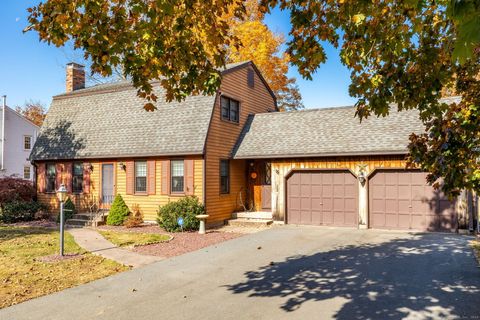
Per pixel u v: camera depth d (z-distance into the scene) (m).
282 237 13.52
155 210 17.42
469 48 1.98
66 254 10.72
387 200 15.34
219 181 17.34
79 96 21.59
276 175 17.44
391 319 5.76
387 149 14.73
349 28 5.32
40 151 20.52
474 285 7.38
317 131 17.42
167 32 5.78
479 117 5.28
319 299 6.70
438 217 14.49
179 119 17.53
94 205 19.02
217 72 6.22
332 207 16.36
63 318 6.00
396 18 5.00
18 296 7.07
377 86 5.42
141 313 6.18
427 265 9.03
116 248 11.65
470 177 5.34
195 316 6.01
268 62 27.62
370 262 9.42
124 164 18.23
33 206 19.70
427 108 5.71
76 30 5.10
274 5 5.62
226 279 8.09
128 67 5.58
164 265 9.40
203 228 14.78
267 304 6.50
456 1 2.02
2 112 33.88
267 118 19.73
